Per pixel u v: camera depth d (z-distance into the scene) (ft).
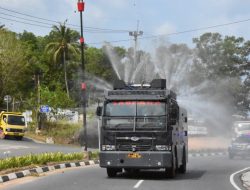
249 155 135.44
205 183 70.85
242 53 310.86
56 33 398.01
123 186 63.72
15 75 267.59
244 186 68.44
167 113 72.49
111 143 72.74
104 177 75.82
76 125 206.80
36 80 357.82
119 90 74.49
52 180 70.69
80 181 69.41
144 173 85.30
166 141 71.97
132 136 72.28
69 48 343.46
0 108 272.10
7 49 265.75
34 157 91.30
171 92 76.13
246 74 312.50
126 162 72.13
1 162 79.92
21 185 64.49
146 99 73.20
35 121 213.25
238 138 139.64
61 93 216.54
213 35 310.65
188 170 96.48
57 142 195.21
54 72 377.30
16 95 275.80
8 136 194.59
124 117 73.00
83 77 109.50
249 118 303.48
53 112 213.87
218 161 127.44
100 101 76.95
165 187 64.08
